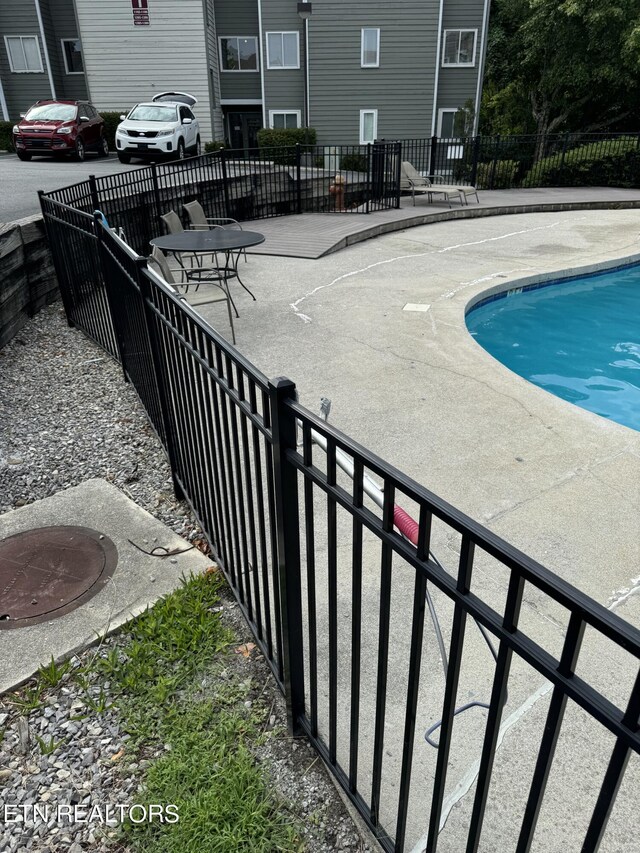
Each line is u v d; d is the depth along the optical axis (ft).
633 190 48.37
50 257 21.50
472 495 9.59
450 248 29.40
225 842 4.82
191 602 7.39
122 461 11.19
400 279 23.44
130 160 51.39
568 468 10.37
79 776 5.47
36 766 5.57
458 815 4.98
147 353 11.00
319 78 64.64
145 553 8.43
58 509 9.50
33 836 5.00
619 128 73.82
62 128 49.65
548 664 2.60
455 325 17.94
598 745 5.60
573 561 8.02
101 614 7.30
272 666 6.25
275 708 6.10
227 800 5.12
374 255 28.07
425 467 10.44
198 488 8.46
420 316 18.79
